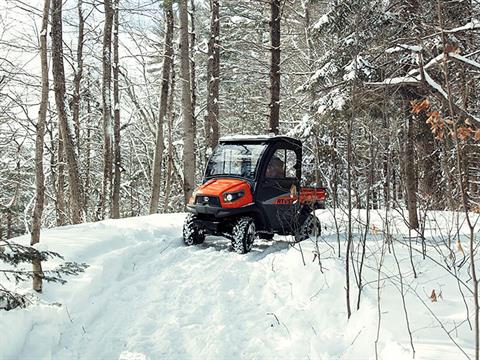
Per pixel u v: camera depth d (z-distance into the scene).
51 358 3.50
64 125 10.77
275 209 7.06
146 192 25.78
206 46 17.64
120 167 13.73
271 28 11.27
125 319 4.29
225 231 7.05
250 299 4.72
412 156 6.92
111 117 14.38
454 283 4.23
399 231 6.84
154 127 19.19
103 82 12.97
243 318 4.24
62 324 4.02
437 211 7.95
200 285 5.09
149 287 5.12
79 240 6.59
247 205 6.76
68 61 15.09
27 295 4.27
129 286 5.13
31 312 3.88
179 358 3.56
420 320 3.47
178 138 21.59
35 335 3.70
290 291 4.81
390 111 5.65
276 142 7.27
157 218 9.30
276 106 11.19
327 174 11.30
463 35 6.07
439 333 3.22
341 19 8.76
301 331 3.83
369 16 6.71
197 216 7.17
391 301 3.89
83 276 5.05
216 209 6.70
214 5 15.02
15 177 17.12
